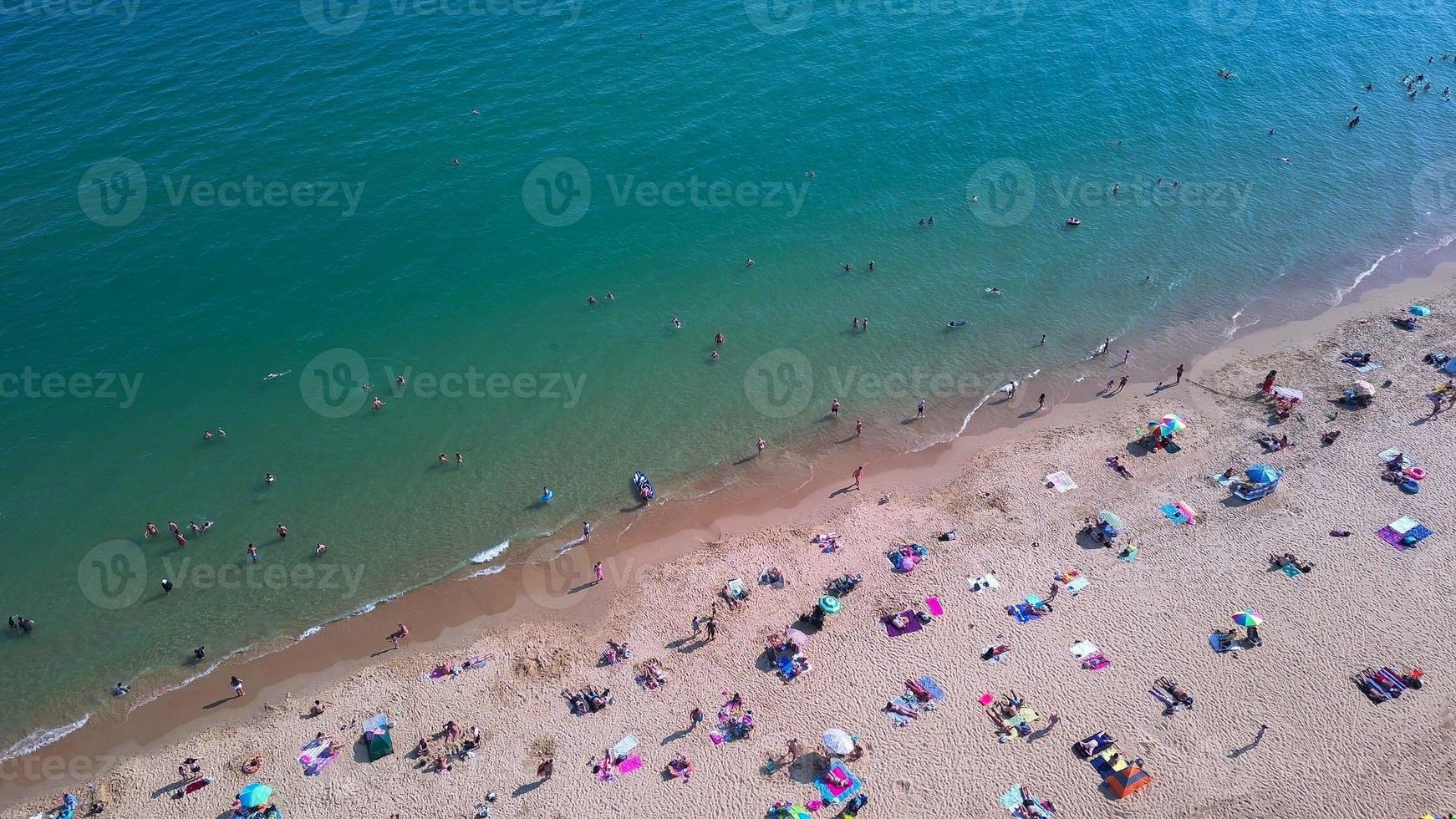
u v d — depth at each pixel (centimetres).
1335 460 5056
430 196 7181
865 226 7194
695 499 5159
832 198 7444
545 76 8638
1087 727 3803
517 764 3788
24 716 4128
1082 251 7006
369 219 6925
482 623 4475
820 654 4169
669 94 8506
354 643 4409
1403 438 5169
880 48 9562
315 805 3662
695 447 5478
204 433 5416
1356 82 9300
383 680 4209
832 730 3759
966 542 4731
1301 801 3509
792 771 3700
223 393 5650
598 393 5784
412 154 7544
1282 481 4938
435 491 5172
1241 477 4988
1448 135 8412
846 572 4606
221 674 4281
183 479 5169
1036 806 3522
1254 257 6950
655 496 5178
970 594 4425
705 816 3562
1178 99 8950
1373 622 4169
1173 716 3825
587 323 6269
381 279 6481
